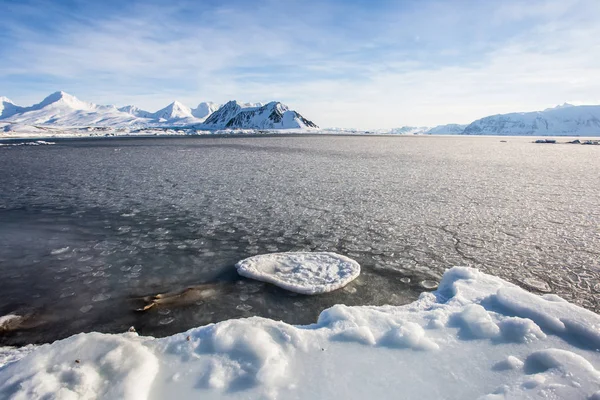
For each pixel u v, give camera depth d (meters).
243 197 16.45
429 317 4.95
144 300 7.02
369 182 20.89
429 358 4.01
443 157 41.09
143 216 13.09
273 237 10.92
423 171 26.53
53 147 49.31
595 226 12.12
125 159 33.03
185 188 18.48
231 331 4.38
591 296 7.36
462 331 4.57
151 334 5.86
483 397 3.29
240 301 7.00
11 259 9.02
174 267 8.63
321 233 11.33
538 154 50.06
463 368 3.82
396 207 14.74
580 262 9.07
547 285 7.84
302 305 6.88
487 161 36.50
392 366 3.88
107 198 15.96
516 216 13.39
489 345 4.22
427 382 3.62
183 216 13.14
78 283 7.75
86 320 6.30
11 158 33.38
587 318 4.43
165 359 3.99
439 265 8.91
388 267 8.77
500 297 5.23
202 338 4.33
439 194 17.44
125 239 10.60
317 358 4.03
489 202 15.74
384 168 28.09
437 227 12.01
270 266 8.50
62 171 24.52
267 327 4.54
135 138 86.44
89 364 3.66
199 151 43.72
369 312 5.09
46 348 3.88
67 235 10.91
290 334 4.38
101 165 28.11
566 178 23.53
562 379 3.44
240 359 3.94
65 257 9.20
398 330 4.46
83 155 36.91
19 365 3.62
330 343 4.31
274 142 70.19
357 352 4.14
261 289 7.51
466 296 5.68
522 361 3.87
